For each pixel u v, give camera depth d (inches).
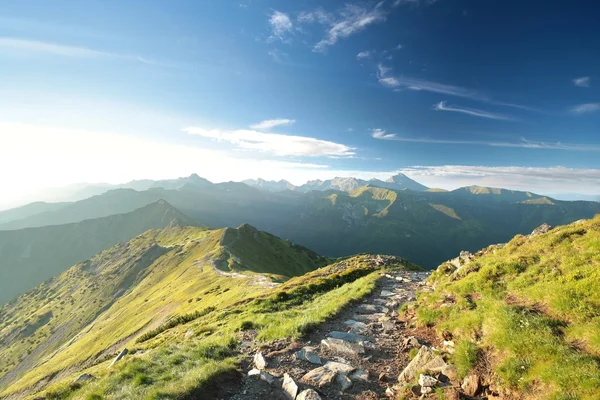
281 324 710.5
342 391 431.2
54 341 6722.4
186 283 4731.8
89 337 4744.1
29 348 6840.6
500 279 669.9
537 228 924.6
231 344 622.8
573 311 436.1
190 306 3038.9
